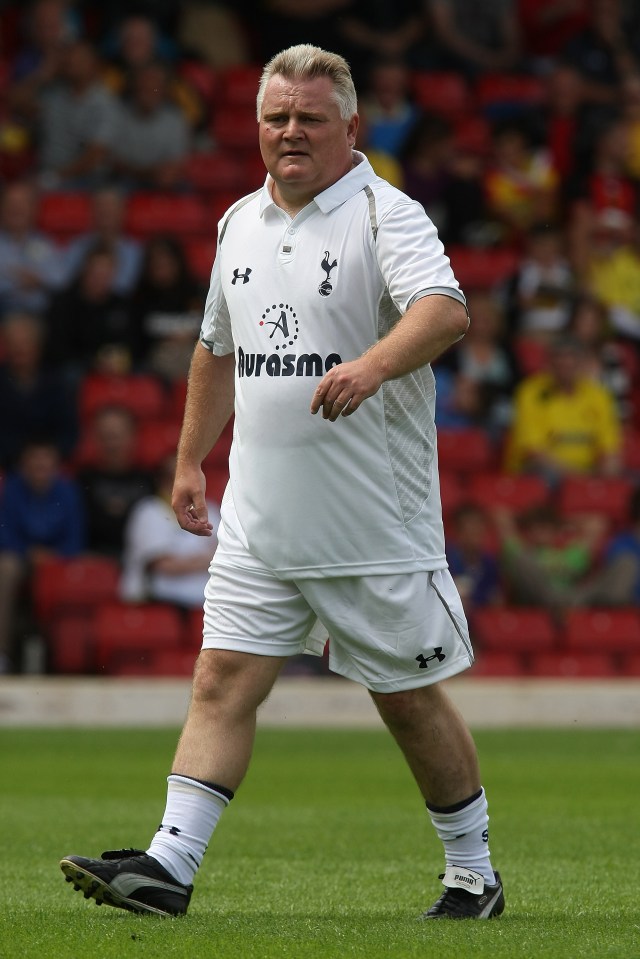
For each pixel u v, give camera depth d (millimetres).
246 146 65500
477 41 70500
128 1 66875
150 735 42000
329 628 14750
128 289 56844
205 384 15812
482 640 49062
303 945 12805
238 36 69625
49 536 47250
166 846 14484
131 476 48594
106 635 46438
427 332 13664
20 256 56406
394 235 14242
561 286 60000
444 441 54688
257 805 27984
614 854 20969
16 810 26562
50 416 50906
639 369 61812
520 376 57125
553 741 41906
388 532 14539
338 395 13336
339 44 68250
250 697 14766
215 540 47938
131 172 61844
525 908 15898
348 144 14781
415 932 13672
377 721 46812
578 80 68250
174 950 12555
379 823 25125
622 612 50500
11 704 45000
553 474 54594
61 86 61344
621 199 65688
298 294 14547
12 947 12750
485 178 64625
